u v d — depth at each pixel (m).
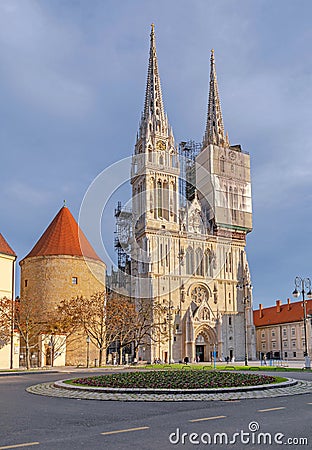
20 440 14.05
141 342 110.31
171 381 28.73
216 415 18.30
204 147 150.62
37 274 84.25
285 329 140.12
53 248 85.31
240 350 126.50
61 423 16.88
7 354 69.06
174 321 117.69
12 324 67.50
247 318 128.50
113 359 98.00
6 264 73.06
